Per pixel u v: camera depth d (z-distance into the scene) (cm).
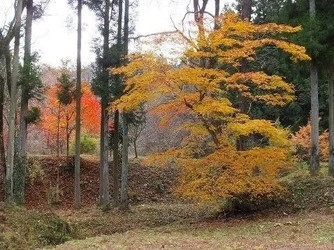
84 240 1244
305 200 1588
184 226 1499
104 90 1822
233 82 1402
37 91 1925
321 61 1741
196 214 1761
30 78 1778
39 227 1341
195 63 1453
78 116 1977
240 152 1449
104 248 1016
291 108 2752
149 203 2366
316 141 1789
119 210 1856
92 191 2422
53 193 2220
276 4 1989
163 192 2531
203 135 1549
